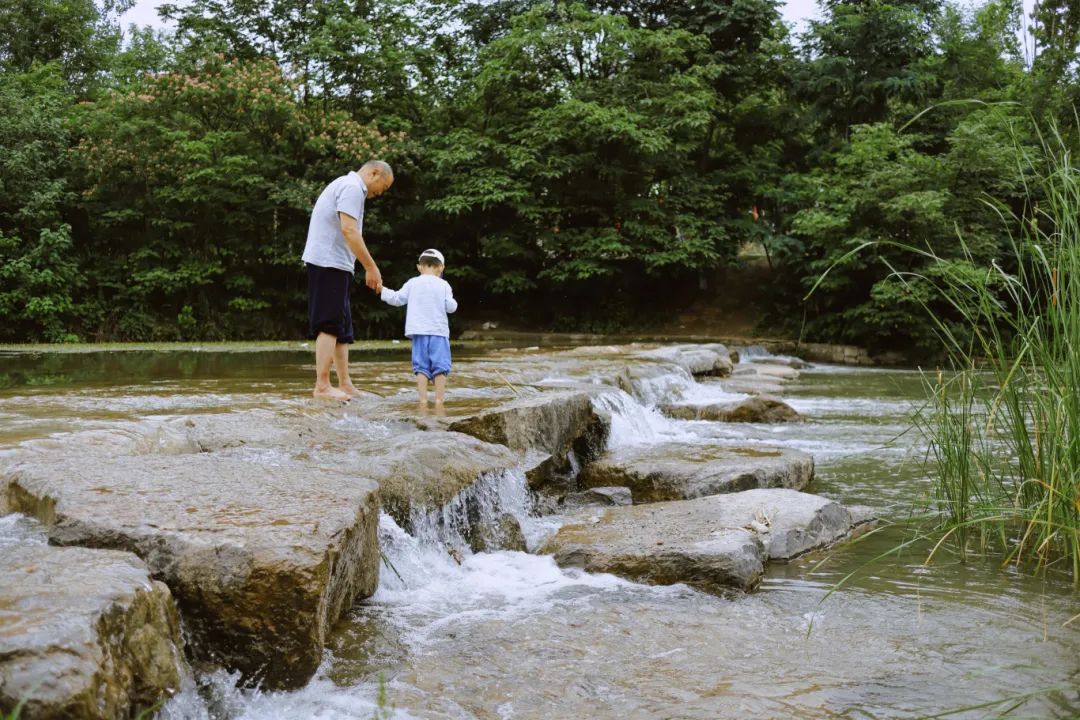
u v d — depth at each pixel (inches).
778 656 120.0
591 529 180.9
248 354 571.5
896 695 106.3
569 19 983.6
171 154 826.2
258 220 876.6
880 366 796.0
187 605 103.0
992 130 775.7
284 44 932.6
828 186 906.1
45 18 1021.2
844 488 239.8
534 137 915.4
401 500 164.4
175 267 853.2
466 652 119.5
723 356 630.5
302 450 182.9
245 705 100.0
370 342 768.9
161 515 114.4
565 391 281.9
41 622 79.0
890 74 981.2
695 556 156.6
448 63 1023.6
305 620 104.4
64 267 772.6
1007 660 118.3
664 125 918.4
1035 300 165.3
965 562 168.2
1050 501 158.9
